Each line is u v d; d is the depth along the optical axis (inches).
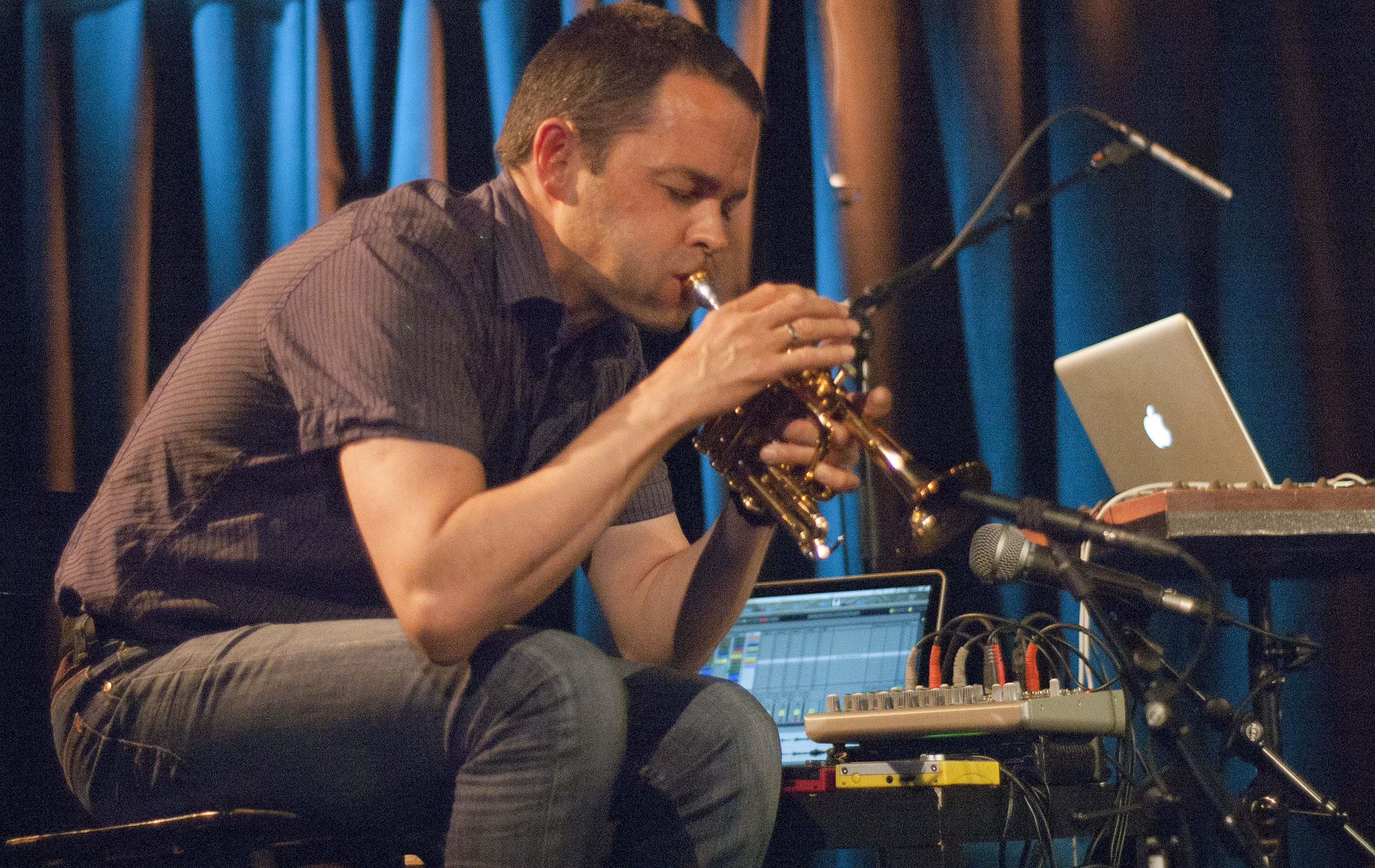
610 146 92.1
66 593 96.5
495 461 100.6
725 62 94.3
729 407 81.7
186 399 93.3
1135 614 108.7
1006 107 183.8
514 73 200.7
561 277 98.3
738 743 92.6
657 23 95.3
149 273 205.9
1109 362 135.9
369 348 83.4
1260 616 122.3
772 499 98.7
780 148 192.7
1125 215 182.2
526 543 77.0
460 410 84.5
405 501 79.0
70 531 132.4
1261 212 179.2
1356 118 176.9
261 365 90.4
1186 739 81.3
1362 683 167.0
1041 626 171.5
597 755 81.8
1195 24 181.8
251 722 85.4
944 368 182.2
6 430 200.4
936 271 182.5
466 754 83.4
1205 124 181.0
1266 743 114.3
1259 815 107.0
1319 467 173.2
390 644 84.3
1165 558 103.5
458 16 204.4
